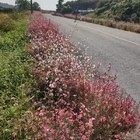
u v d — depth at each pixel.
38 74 6.47
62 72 6.00
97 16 72.19
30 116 4.35
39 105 5.21
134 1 54.25
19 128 4.11
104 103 4.27
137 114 4.70
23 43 11.34
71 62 6.70
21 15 31.88
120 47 14.24
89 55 11.23
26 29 14.77
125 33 24.95
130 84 7.31
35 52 8.95
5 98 5.50
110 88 4.97
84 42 15.41
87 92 4.98
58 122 3.90
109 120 4.11
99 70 8.59
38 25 14.77
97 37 19.00
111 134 4.07
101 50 12.87
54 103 4.91
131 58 11.12
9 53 9.14
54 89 5.61
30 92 5.89
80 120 4.13
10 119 4.54
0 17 22.77
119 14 53.34
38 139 3.78
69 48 9.08
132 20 48.44
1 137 4.06
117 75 8.20
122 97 5.57
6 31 16.12
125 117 4.20
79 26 31.02
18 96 5.56
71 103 4.89
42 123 4.04
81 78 5.50
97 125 3.98
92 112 4.23
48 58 7.66
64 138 3.52
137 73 8.57
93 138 3.92
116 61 10.36
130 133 4.20
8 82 6.43
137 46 14.95
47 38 10.84
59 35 11.83
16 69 7.25
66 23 34.56
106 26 37.72
